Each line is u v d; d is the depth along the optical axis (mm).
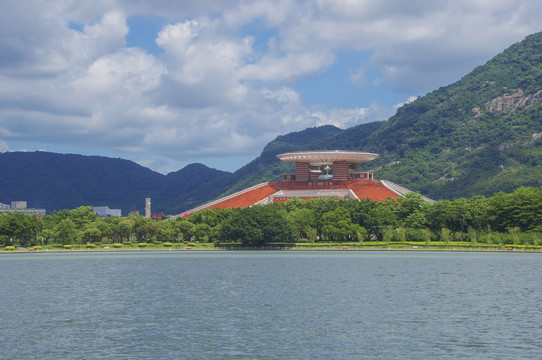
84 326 85562
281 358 67625
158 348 72312
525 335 78062
